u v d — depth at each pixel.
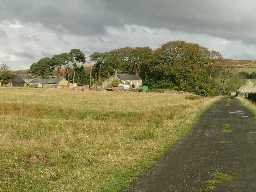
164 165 15.98
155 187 12.41
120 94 99.94
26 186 12.13
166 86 147.00
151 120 34.19
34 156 16.33
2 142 18.89
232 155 18.45
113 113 40.06
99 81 194.62
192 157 17.86
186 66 143.12
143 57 196.00
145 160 16.81
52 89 124.88
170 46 151.62
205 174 14.30
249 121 37.44
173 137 24.36
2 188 11.70
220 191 11.87
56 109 40.84
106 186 12.42
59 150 17.89
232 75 190.25
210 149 20.25
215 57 154.88
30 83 194.50
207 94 133.50
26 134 22.66
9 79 176.75
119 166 15.38
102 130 25.53
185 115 40.66
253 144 22.19
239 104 74.75
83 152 17.84
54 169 14.45
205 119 39.25
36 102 52.75
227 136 25.81
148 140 22.58
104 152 18.12
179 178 13.65
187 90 137.62
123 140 21.97
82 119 33.91
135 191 11.96
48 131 24.16
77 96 79.81
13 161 15.16
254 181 13.20
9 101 52.50
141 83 175.38
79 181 12.92
